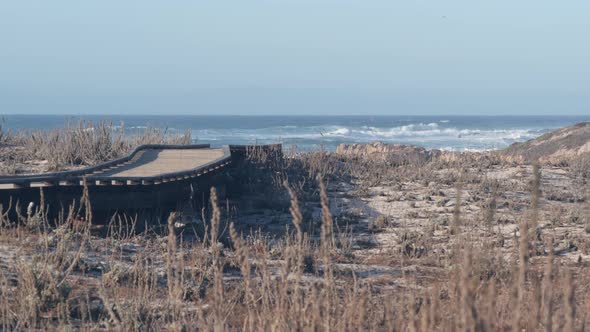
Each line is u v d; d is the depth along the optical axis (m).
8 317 12.86
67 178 26.05
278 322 9.65
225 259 19.58
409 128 193.50
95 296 15.38
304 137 156.38
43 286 14.49
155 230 25.95
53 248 19.12
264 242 22.34
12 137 50.09
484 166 45.00
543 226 28.09
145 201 27.86
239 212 33.50
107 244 21.31
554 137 63.34
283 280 10.20
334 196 36.81
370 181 40.38
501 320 11.62
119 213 27.16
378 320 12.33
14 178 25.14
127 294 15.62
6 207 24.50
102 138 46.00
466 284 7.01
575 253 22.97
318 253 20.81
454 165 44.75
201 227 27.78
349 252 23.27
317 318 9.20
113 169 33.62
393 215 32.06
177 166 35.38
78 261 17.75
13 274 16.16
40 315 13.70
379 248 24.94
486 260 15.64
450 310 10.88
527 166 45.94
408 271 20.22
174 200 30.00
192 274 17.31
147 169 33.81
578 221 29.06
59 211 25.70
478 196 35.06
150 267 18.59
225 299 14.23
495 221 28.33
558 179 41.53
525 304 11.84
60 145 43.75
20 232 20.56
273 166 41.22
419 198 35.78
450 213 31.47
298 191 36.97
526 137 158.75
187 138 52.53
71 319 13.83
